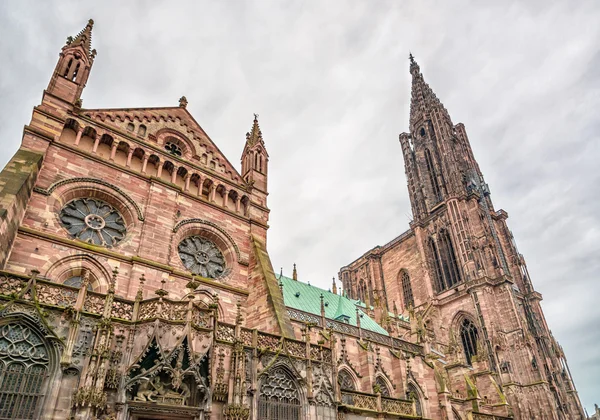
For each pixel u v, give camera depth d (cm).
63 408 1905
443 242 10500
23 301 2014
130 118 3988
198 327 2408
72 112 3506
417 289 10562
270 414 2559
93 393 1928
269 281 3706
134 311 2322
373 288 11669
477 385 6956
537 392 7475
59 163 3212
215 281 3638
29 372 1922
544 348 8806
